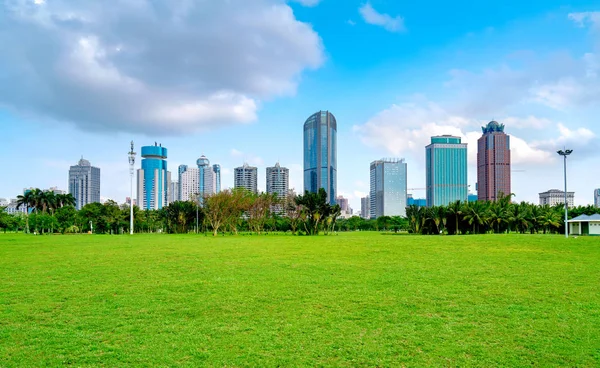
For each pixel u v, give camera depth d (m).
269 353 10.20
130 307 14.70
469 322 12.74
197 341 11.07
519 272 22.61
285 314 13.72
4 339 11.28
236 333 11.74
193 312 14.01
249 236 84.31
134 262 28.33
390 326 12.34
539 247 39.88
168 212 121.50
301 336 11.45
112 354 10.16
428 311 14.03
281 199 108.19
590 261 27.70
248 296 16.45
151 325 12.52
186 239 66.44
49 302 15.52
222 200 89.88
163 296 16.48
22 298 16.19
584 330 11.85
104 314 13.77
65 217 118.62
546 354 10.10
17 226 129.50
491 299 15.75
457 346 10.66
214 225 92.00
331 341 11.05
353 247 42.59
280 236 84.06
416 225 104.81
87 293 17.12
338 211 98.38
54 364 9.57
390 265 25.97
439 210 98.19
